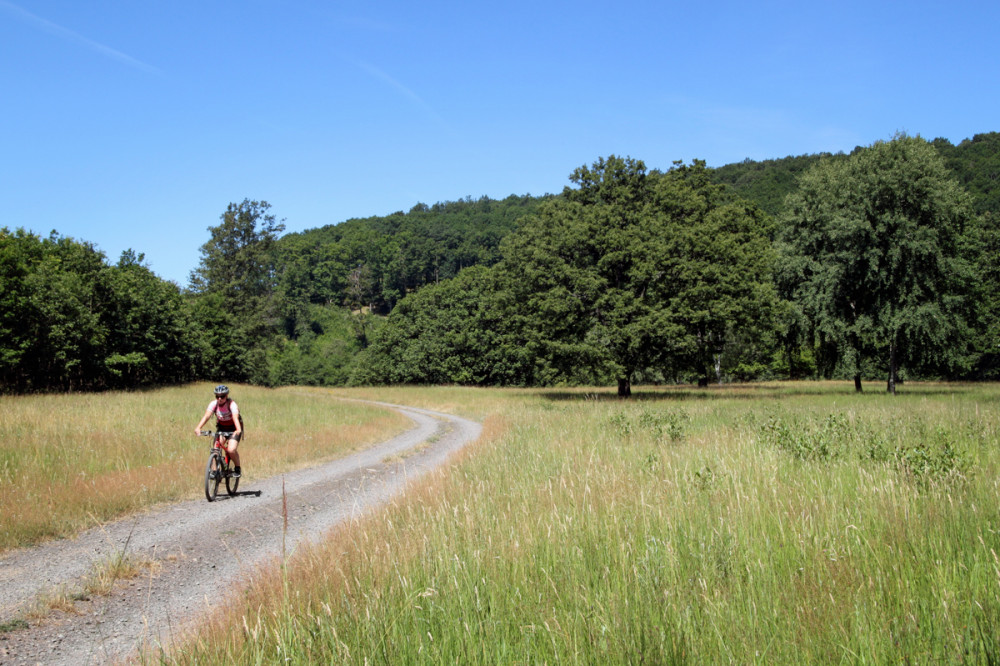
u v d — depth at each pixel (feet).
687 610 11.57
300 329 376.68
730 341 141.38
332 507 29.55
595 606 12.23
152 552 22.11
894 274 110.93
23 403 70.44
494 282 129.80
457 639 11.34
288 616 12.00
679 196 121.49
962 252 118.11
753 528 16.76
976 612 11.00
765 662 10.18
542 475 28.89
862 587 12.23
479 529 18.58
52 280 110.11
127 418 58.29
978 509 17.01
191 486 34.22
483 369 242.78
